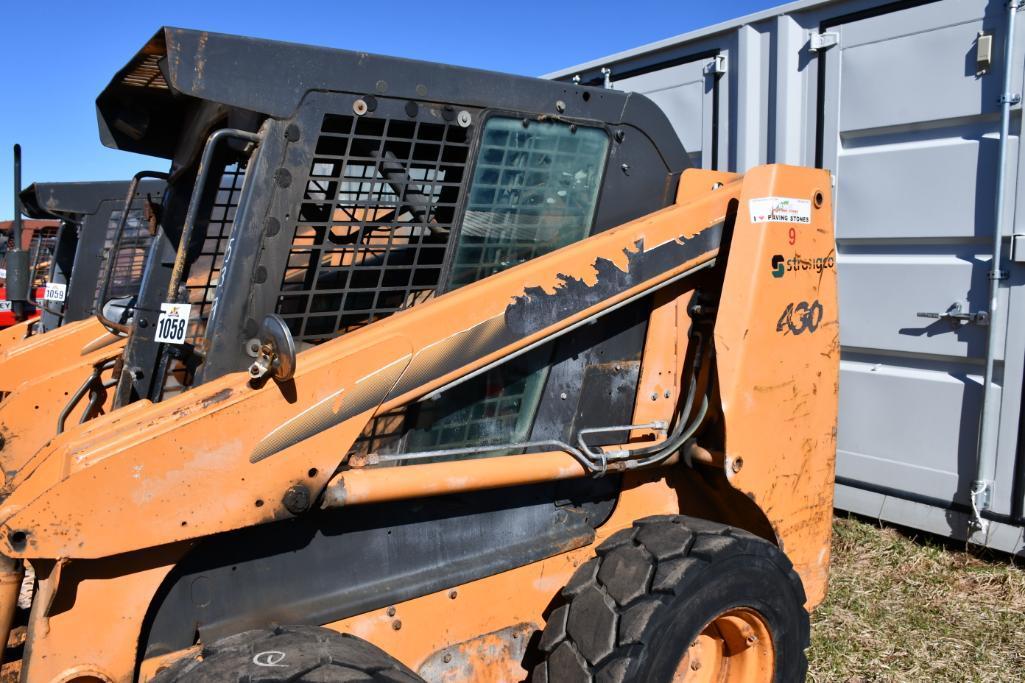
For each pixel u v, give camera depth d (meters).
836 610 3.53
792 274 2.61
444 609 2.18
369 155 2.06
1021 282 3.63
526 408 2.35
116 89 2.35
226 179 2.16
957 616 3.46
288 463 1.82
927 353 3.99
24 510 1.57
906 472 4.09
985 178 3.71
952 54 3.74
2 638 1.80
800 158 4.29
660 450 2.48
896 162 3.99
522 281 2.15
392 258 2.14
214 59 1.81
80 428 2.06
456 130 2.18
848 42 4.06
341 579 2.04
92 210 5.52
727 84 4.44
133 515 1.65
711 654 2.53
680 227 2.46
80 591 1.65
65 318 5.53
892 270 4.07
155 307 2.44
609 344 2.50
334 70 1.96
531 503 2.37
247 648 1.64
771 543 2.52
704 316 2.60
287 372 1.74
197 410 1.73
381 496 1.96
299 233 2.01
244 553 1.90
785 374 2.61
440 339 2.01
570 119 2.37
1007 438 3.72
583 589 2.26
